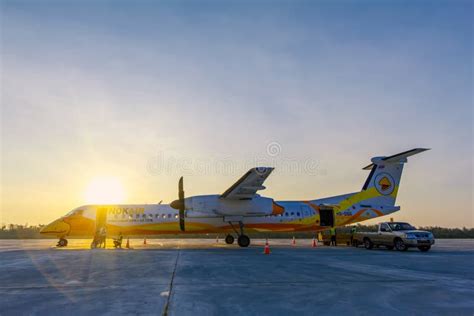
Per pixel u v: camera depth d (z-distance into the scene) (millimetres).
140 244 25234
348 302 6457
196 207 21172
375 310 5930
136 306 6105
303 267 11211
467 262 13016
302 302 6434
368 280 8734
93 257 14117
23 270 10445
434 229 51750
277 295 6973
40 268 10844
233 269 10617
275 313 5715
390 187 23766
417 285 8094
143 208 22250
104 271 10164
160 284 8086
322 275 9516
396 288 7734
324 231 25484
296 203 23203
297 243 28422
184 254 15695
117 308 5984
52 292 7285
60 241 22500
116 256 14570
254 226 22391
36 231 46000
